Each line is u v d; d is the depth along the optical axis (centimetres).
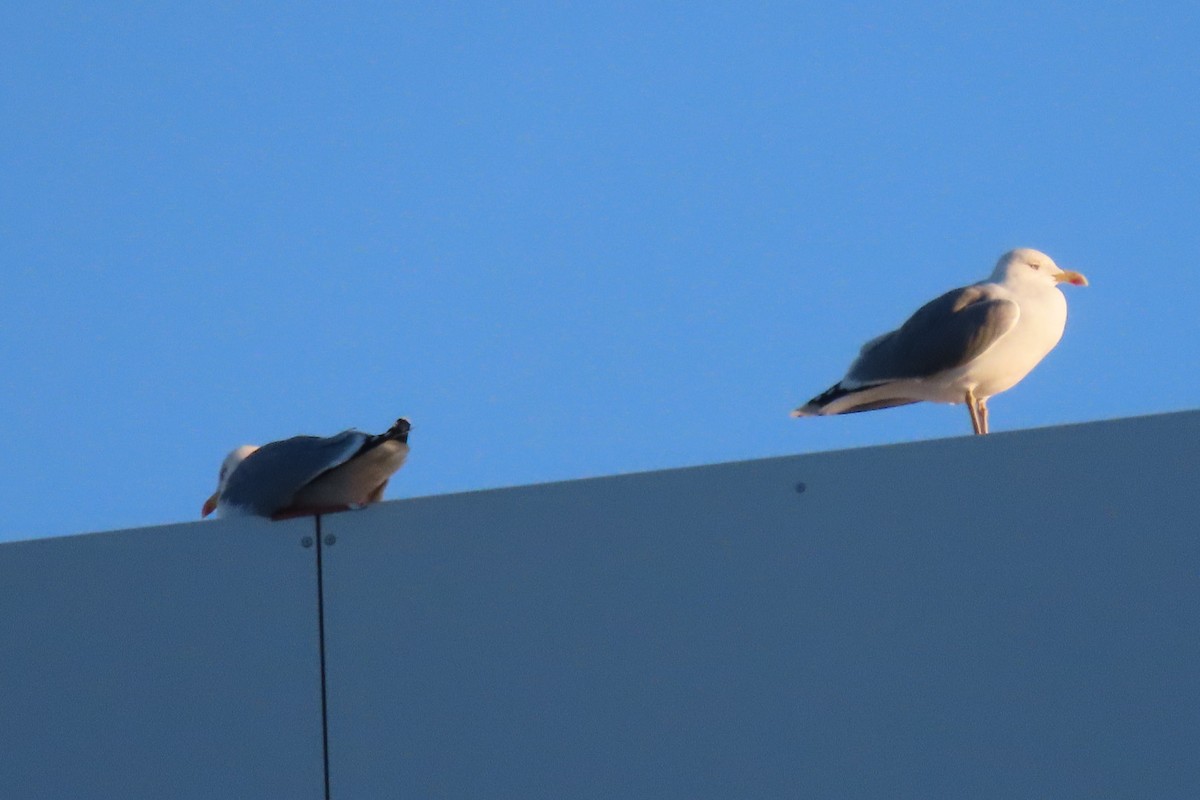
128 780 1082
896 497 1058
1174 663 994
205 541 1129
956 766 999
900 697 1020
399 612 1094
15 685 1109
